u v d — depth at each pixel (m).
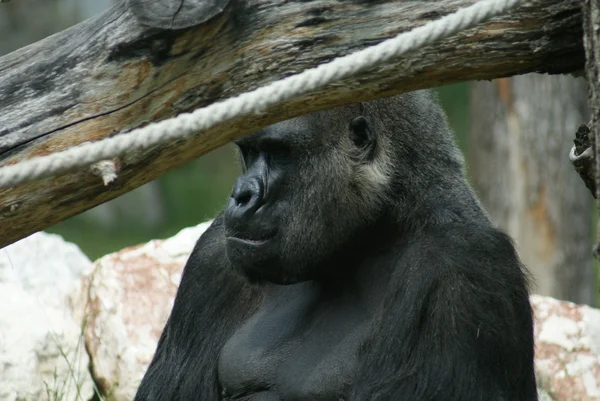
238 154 11.15
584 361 15.09
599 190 8.16
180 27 7.88
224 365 10.63
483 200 24.27
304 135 10.05
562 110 23.06
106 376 14.91
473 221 10.34
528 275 10.41
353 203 10.23
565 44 8.62
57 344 14.55
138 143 7.04
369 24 8.33
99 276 15.77
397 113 10.41
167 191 41.66
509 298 9.68
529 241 23.48
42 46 8.29
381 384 9.60
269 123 8.73
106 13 8.22
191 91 8.25
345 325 10.34
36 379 14.24
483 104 24.19
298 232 10.08
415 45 7.43
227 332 11.12
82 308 15.67
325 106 8.76
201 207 40.59
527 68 8.80
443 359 9.45
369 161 10.28
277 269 10.18
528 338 9.83
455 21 7.46
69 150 6.96
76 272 16.92
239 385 10.43
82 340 15.02
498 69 8.76
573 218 23.27
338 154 10.16
